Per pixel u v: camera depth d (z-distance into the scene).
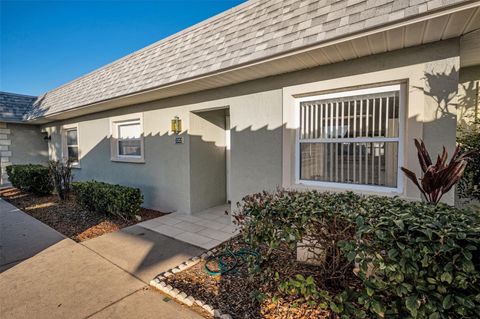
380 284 1.85
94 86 7.64
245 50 4.10
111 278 3.28
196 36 5.31
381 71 3.47
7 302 2.81
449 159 3.10
